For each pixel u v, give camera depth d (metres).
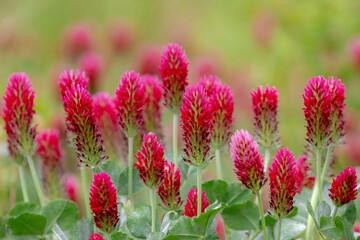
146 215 0.98
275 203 0.95
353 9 2.33
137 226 0.98
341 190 0.96
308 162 1.05
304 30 2.37
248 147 0.95
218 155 1.05
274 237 1.00
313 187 1.07
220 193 1.02
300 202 1.03
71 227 1.01
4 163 1.35
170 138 1.43
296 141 2.32
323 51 2.34
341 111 0.98
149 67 2.09
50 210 1.00
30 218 0.98
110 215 0.95
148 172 0.96
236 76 2.42
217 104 1.04
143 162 0.96
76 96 0.98
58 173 1.14
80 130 0.99
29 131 1.03
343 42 2.31
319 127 0.98
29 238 0.99
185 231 0.94
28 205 1.01
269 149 1.05
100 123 1.10
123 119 1.01
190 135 0.96
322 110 0.97
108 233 0.96
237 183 1.02
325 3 2.34
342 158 1.68
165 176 0.98
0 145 1.26
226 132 1.04
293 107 2.39
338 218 0.96
